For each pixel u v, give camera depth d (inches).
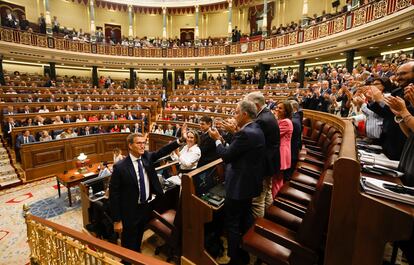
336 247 50.6
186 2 734.5
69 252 76.9
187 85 732.0
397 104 56.3
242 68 762.2
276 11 698.8
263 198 95.3
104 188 168.9
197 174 90.6
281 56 539.8
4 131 316.8
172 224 105.7
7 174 263.3
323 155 143.9
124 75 820.6
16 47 532.1
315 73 478.9
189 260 91.5
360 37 356.8
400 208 44.2
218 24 810.8
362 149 89.1
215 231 104.7
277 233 71.4
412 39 312.3
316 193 64.3
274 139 92.3
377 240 46.1
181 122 362.6
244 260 90.9
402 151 68.9
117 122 378.6
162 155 115.7
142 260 50.5
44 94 440.1
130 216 104.4
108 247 60.0
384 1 304.5
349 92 163.3
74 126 341.7
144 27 838.5
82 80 705.0
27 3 654.5
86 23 765.3
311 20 502.0
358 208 47.3
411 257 58.2
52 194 236.1
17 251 155.0
